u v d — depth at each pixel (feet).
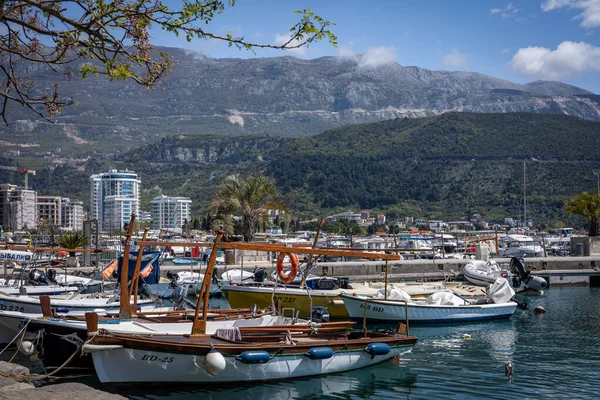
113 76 40.45
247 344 55.52
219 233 56.95
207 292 57.21
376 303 89.61
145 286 83.71
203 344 53.21
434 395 54.95
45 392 44.01
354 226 630.33
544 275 160.25
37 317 62.64
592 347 76.38
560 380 60.18
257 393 54.85
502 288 102.53
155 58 41.45
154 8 39.68
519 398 53.93
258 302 93.20
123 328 59.06
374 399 53.36
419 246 277.03
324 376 59.93
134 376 52.47
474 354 72.33
